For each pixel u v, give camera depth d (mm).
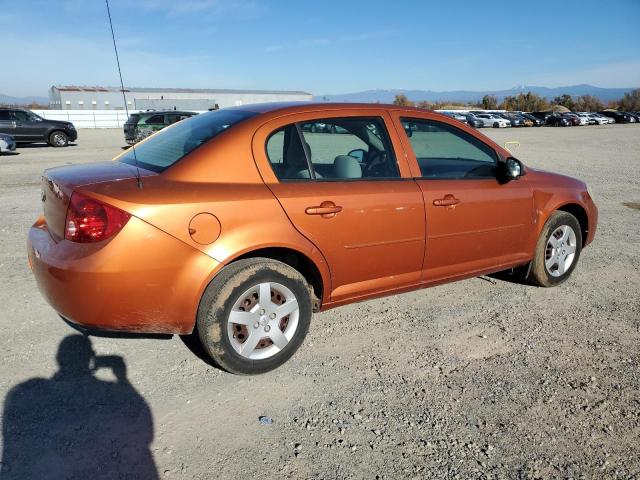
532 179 4641
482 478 2457
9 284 4680
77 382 3154
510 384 3262
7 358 3400
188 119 4105
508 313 4359
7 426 2721
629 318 4320
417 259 3891
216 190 3064
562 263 4934
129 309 2889
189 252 2936
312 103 3699
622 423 2900
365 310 4359
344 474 2459
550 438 2756
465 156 4230
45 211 3314
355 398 3074
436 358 3574
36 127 20953
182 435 2703
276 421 2842
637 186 11688
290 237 3223
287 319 3375
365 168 3695
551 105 81562
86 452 2553
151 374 3273
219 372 3324
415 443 2689
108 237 2807
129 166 3443
